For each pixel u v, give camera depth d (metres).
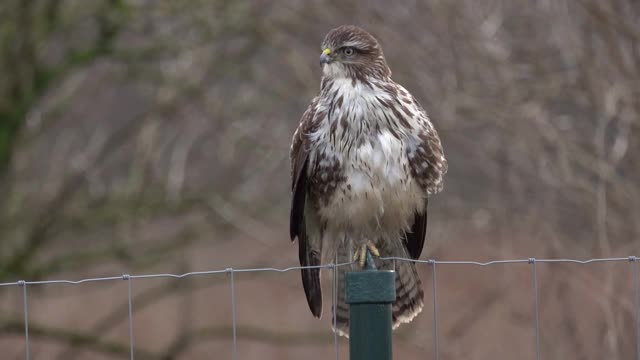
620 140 12.52
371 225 8.16
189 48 14.26
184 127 14.88
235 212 14.60
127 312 15.71
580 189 12.98
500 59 13.20
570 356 12.94
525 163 13.41
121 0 14.02
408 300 8.38
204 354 19.34
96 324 16.59
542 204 13.24
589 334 12.73
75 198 14.93
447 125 13.07
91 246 15.28
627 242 12.60
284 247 15.41
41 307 19.14
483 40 13.21
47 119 14.74
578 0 12.59
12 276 14.56
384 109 7.86
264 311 19.89
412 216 8.27
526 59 13.50
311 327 18.73
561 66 13.41
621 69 12.81
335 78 8.10
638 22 13.02
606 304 11.60
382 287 5.69
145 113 14.77
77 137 15.65
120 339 17.28
